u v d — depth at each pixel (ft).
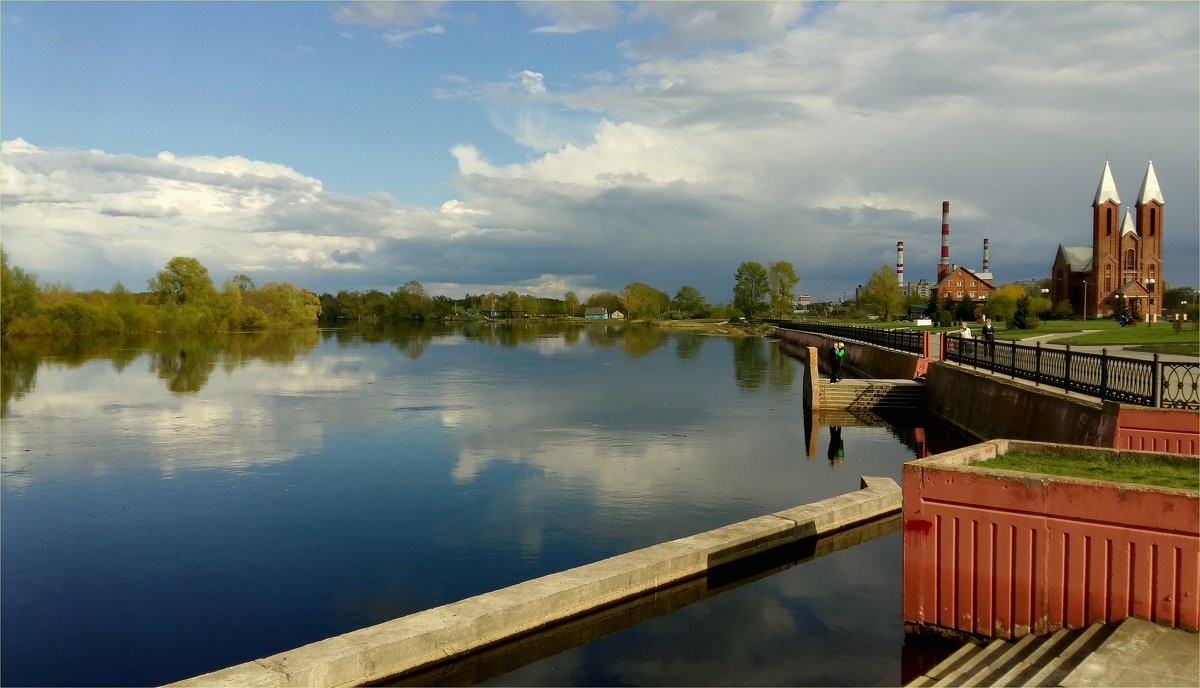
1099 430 45.62
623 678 28.25
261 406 104.27
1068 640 22.20
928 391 100.53
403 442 78.07
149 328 291.79
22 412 98.43
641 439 79.82
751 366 173.58
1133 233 318.45
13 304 256.93
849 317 472.03
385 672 26.53
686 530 47.98
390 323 520.42
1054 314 301.84
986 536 24.54
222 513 53.06
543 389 125.70
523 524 49.83
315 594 38.96
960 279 398.83
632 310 561.84
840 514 43.52
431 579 40.78
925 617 25.84
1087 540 22.68
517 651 29.94
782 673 28.17
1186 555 21.06
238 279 374.43
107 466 67.36
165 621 36.01
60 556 44.70
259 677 23.79
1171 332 160.66
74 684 30.19
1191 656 19.47
